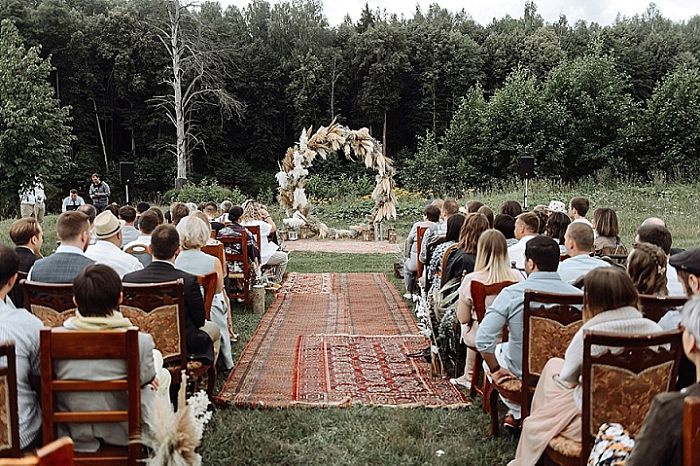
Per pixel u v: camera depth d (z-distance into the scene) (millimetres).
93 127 38938
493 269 4703
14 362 2498
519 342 4016
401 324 7703
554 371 3379
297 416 4484
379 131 44219
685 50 42906
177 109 31938
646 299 3461
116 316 3014
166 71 37375
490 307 4148
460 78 43000
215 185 26359
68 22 37219
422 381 5340
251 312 8289
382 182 17766
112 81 38594
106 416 2834
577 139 29078
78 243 4508
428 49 43906
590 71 29891
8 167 16266
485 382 4492
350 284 10664
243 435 4156
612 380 2807
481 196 24016
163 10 34594
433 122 42781
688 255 2889
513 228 6402
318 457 3881
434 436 4199
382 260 13836
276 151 42750
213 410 4566
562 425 3102
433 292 5863
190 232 5539
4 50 17016
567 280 4551
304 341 6676
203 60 34156
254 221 9938
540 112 29141
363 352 6234
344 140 17938
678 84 28734
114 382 2811
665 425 1745
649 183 25359
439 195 28500
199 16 38000
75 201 17375
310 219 18578
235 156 41906
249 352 6270
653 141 28781
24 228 5176
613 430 2666
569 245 4715
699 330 2006
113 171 35875
